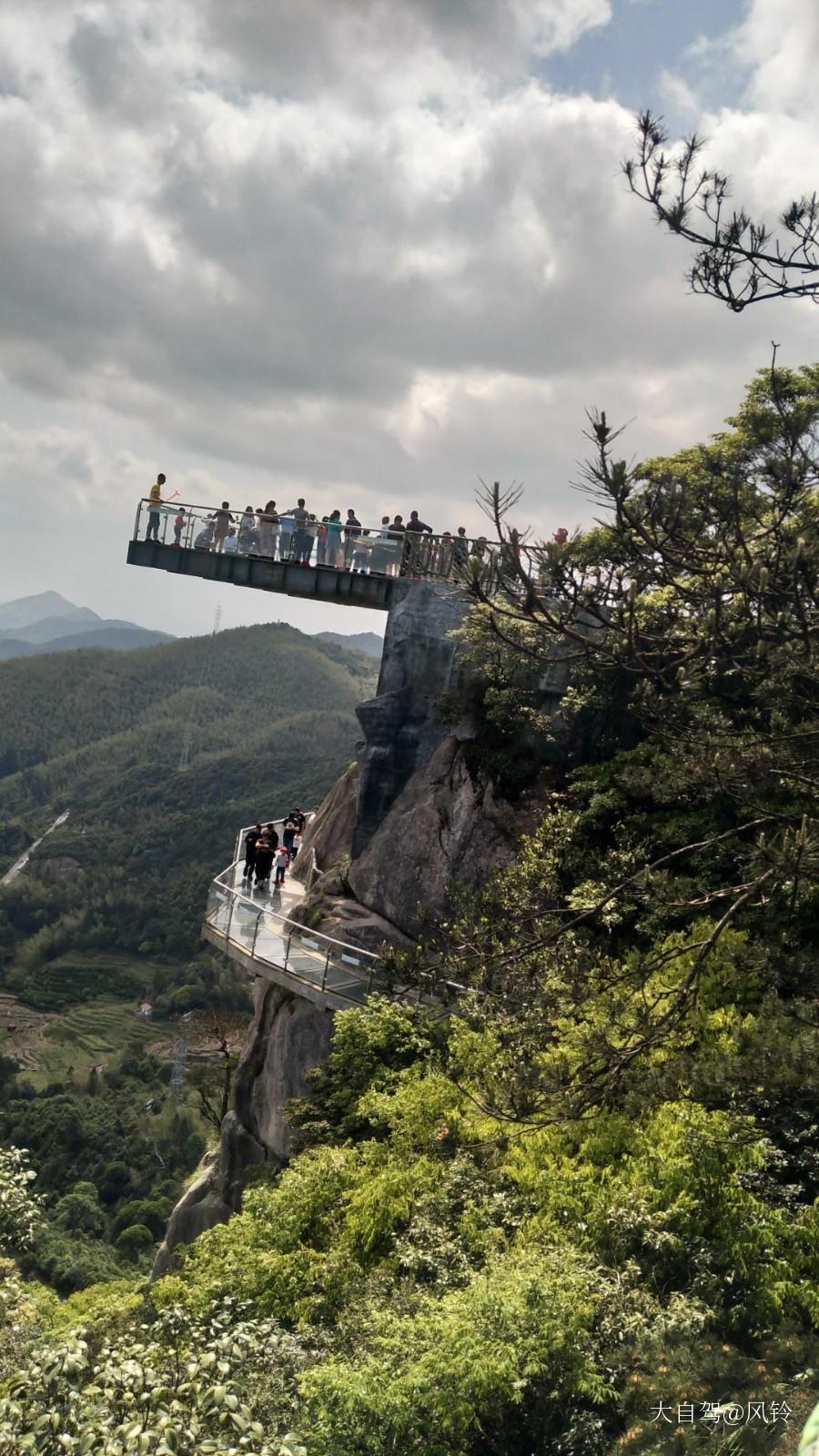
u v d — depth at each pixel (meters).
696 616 11.76
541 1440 9.47
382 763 25.80
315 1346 11.87
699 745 11.32
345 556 30.52
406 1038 19.02
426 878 23.42
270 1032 25.92
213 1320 11.57
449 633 23.61
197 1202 28.52
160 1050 169.00
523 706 23.23
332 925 23.94
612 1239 11.32
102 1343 11.05
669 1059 11.21
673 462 18.95
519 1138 13.59
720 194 10.09
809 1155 11.98
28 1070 161.75
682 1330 9.74
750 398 19.89
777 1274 10.58
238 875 28.31
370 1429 9.45
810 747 11.27
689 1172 11.62
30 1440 8.04
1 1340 13.28
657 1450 8.59
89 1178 123.44
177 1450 8.01
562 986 12.44
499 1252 11.65
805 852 10.20
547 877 17.12
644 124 10.07
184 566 32.16
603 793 20.95
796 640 10.48
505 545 9.33
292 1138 21.23
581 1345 9.89
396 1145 15.33
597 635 12.95
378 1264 13.48
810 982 10.91
